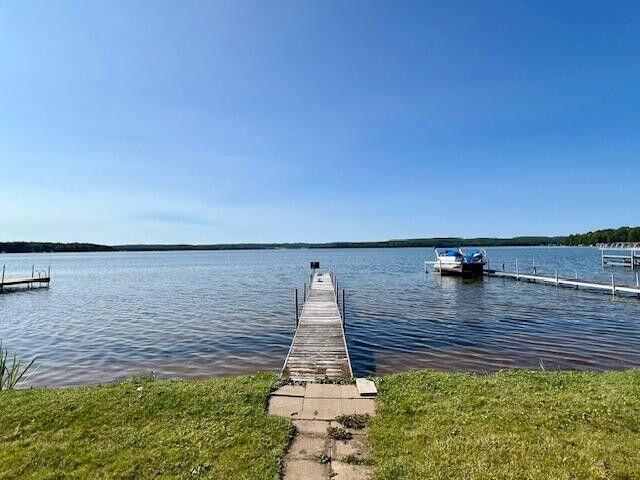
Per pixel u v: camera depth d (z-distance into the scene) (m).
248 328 19.28
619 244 82.19
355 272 55.47
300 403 7.57
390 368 12.77
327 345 12.80
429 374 9.16
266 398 7.73
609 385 8.09
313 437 6.25
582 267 59.06
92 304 28.53
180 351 15.28
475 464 5.13
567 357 13.66
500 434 5.88
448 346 15.28
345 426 6.62
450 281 40.50
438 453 5.46
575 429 6.03
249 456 5.54
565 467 4.99
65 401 7.41
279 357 14.41
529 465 5.06
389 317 21.31
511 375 9.13
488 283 38.25
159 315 23.38
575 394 7.46
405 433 6.15
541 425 6.16
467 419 6.44
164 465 5.32
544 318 20.55
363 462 5.47
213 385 8.36
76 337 17.94
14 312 25.36
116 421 6.62
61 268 81.12
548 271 51.44
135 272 65.75
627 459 5.14
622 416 6.38
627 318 20.33
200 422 6.57
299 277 50.81
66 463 5.41
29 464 5.39
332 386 8.48
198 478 5.03
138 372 12.86
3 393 8.16
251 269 70.00
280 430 6.34
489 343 15.63
